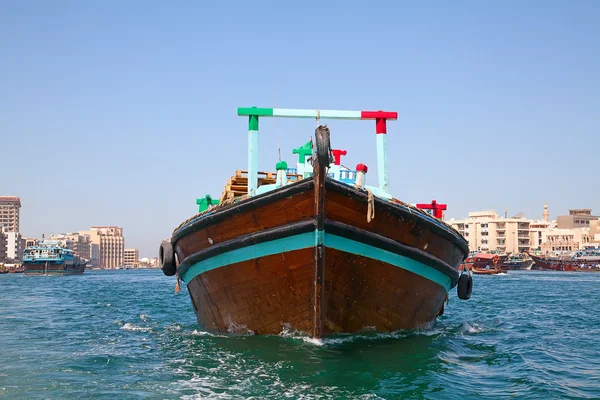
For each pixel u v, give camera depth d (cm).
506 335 1784
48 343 1586
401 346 1388
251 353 1286
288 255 1333
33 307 3111
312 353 1272
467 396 1000
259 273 1386
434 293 1567
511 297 3981
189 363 1219
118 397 959
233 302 1480
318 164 1216
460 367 1232
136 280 9412
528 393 1025
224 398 954
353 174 1562
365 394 985
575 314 2589
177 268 1762
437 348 1395
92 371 1169
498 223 16812
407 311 1498
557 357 1384
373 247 1350
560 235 18350
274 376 1095
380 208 1329
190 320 2281
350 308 1392
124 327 2000
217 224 1428
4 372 1161
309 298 1356
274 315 1422
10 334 1802
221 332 1614
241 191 1762
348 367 1165
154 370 1169
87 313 2673
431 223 1422
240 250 1396
